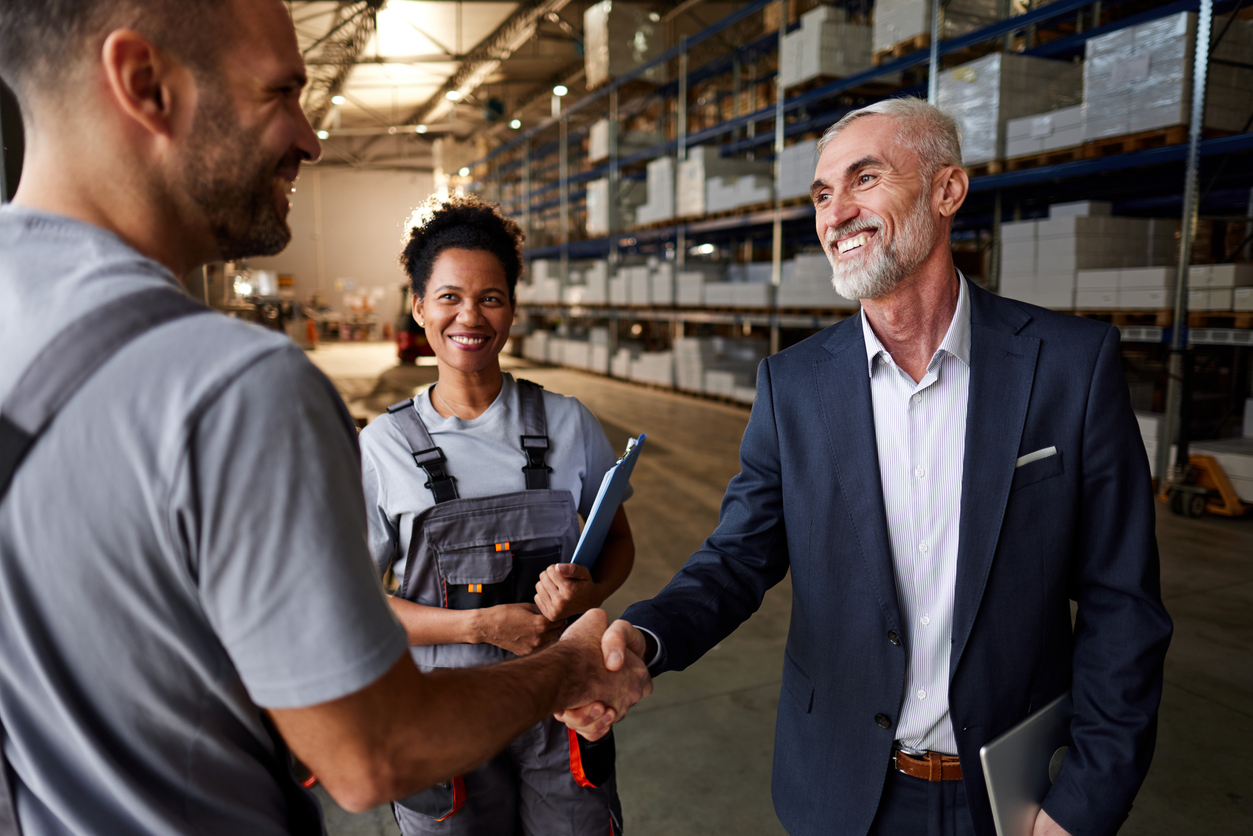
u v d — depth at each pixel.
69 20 0.57
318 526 0.56
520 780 1.32
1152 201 7.46
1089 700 1.15
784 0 8.31
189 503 0.54
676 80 11.72
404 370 14.87
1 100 1.46
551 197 18.95
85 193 0.60
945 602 1.21
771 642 3.34
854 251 1.23
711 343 10.85
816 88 7.91
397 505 1.33
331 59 14.93
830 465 1.27
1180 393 5.03
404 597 1.36
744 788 2.38
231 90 0.61
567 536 1.38
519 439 1.39
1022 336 1.22
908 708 1.22
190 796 0.60
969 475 1.18
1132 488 1.17
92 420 0.53
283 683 0.56
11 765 0.59
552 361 15.81
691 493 5.81
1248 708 2.75
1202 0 4.64
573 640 0.93
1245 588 3.79
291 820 0.70
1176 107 4.76
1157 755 2.49
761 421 1.37
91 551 0.54
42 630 0.55
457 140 23.88
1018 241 5.85
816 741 1.27
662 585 4.06
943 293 1.24
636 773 2.46
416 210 1.42
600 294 12.73
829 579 1.26
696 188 9.83
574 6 15.16
